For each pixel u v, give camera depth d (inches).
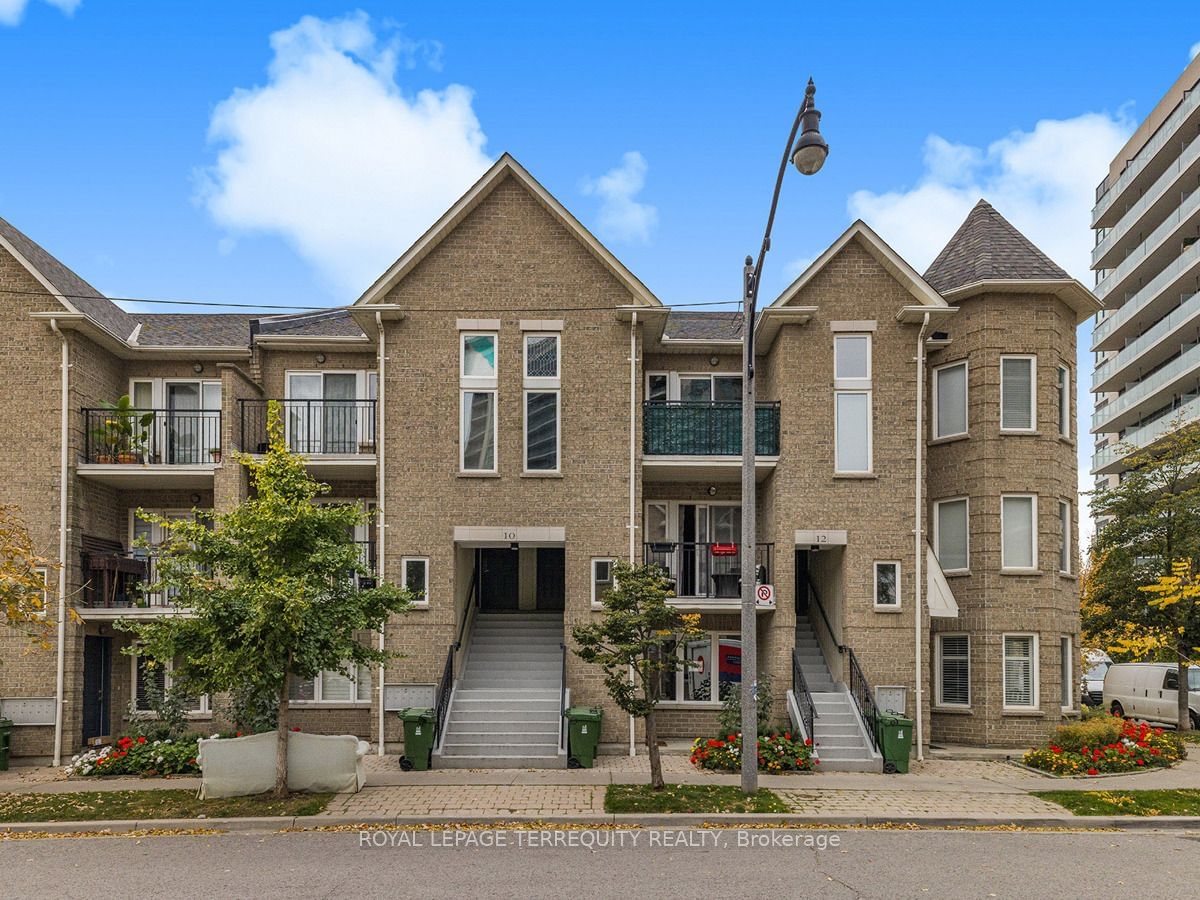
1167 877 379.6
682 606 701.3
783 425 705.0
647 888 357.7
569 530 696.4
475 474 698.2
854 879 372.2
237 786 518.9
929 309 697.0
